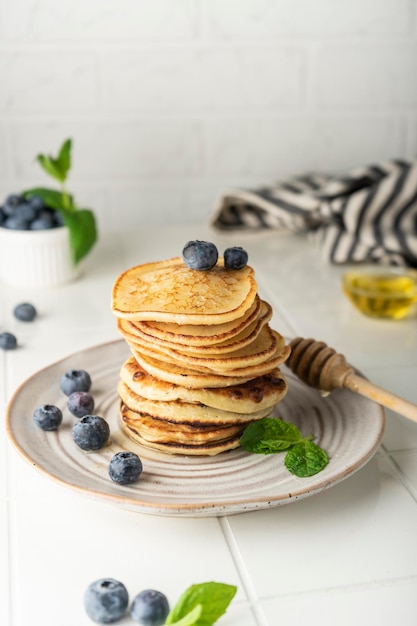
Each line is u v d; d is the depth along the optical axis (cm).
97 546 59
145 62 109
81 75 109
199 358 63
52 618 54
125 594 55
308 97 114
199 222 117
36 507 62
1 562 58
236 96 112
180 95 111
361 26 111
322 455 62
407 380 77
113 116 112
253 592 56
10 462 66
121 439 66
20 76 109
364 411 67
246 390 65
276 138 115
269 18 109
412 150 117
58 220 95
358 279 92
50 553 59
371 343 84
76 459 63
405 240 97
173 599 56
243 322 64
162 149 114
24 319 87
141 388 64
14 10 106
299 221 106
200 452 63
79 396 68
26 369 79
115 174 115
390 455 67
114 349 76
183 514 58
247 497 59
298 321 88
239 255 67
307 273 99
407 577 57
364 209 99
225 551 59
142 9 107
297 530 60
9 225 93
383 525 61
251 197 106
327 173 117
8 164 112
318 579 57
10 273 94
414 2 110
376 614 55
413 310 91
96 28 108
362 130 116
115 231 111
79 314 89
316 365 70
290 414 69
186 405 64
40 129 111
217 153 115
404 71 114
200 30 109
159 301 64
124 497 58
